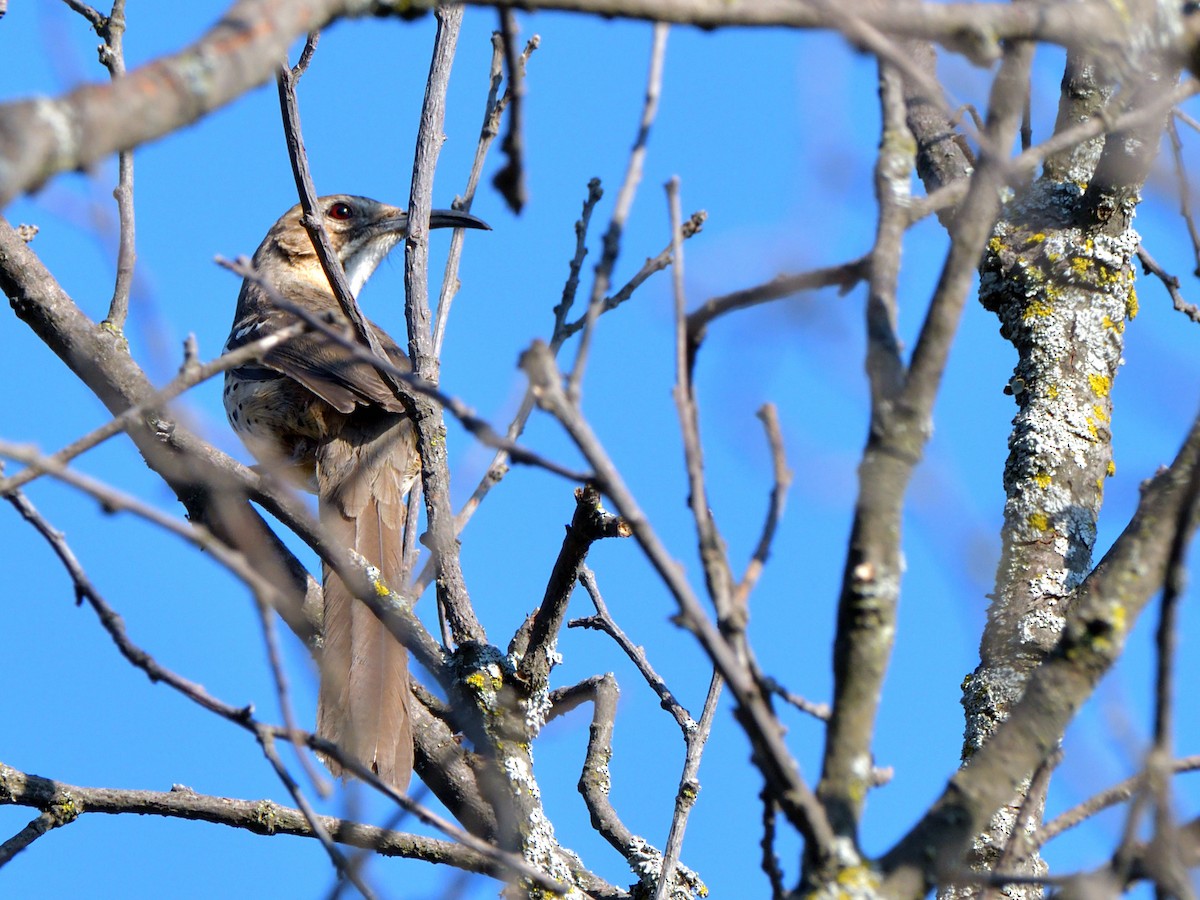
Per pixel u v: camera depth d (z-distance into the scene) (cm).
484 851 524
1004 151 459
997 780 452
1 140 304
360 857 540
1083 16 455
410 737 827
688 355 483
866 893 418
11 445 418
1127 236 793
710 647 407
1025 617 696
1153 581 477
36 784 768
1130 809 413
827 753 436
